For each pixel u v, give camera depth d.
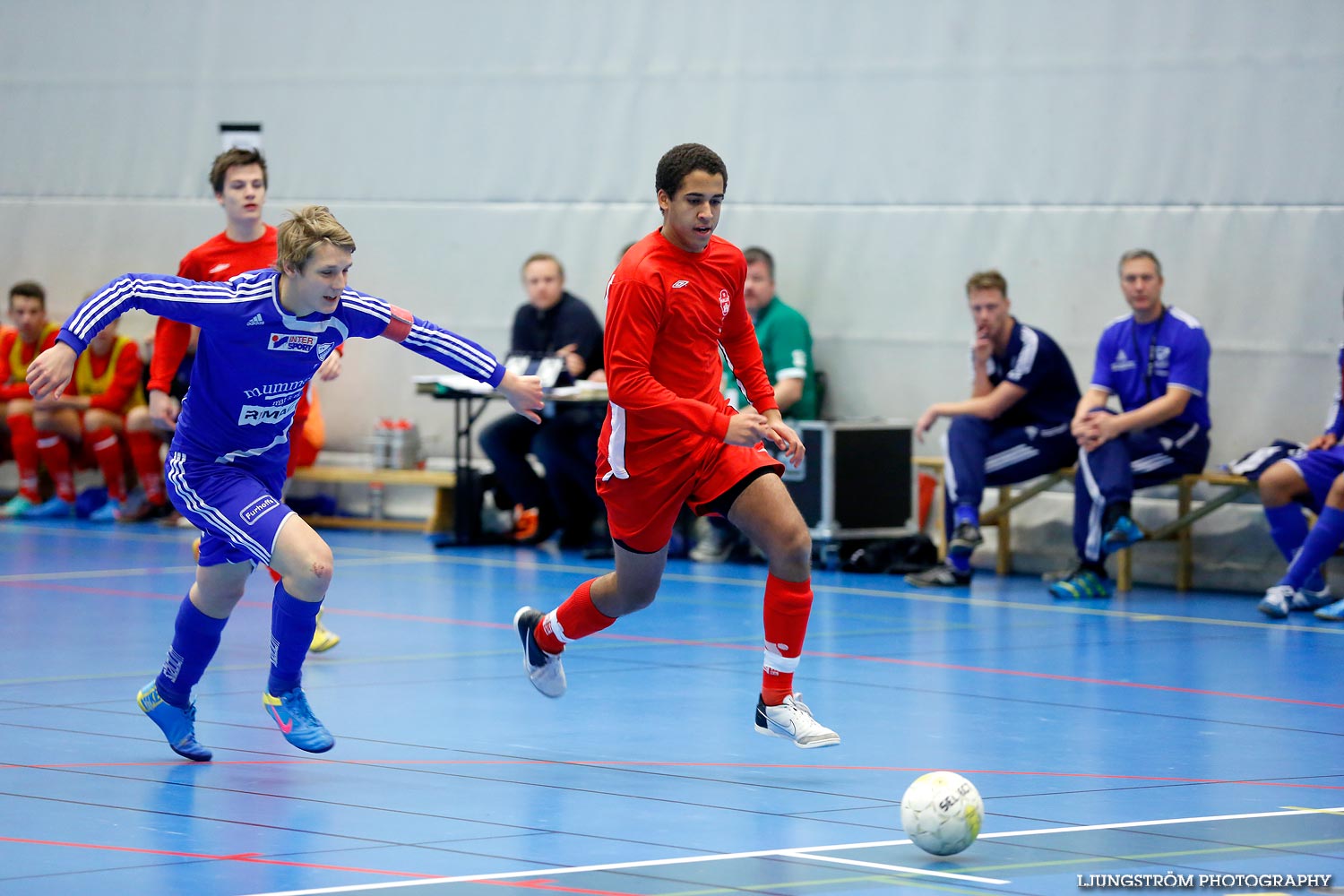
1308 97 17.70
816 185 21.05
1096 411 17.22
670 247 9.12
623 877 6.98
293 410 9.23
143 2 26.27
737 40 21.53
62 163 27.11
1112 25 18.84
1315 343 17.78
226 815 8.12
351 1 24.58
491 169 23.59
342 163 24.81
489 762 9.41
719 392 9.47
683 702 11.33
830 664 12.99
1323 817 8.14
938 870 7.11
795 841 7.63
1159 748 9.88
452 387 21.22
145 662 12.93
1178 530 17.56
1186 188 18.47
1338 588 17.23
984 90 19.77
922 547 19.19
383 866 7.15
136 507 24.59
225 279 12.57
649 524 9.40
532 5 23.12
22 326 24.66
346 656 13.22
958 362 20.12
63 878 6.96
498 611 15.75
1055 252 19.38
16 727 10.43
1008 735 10.27
